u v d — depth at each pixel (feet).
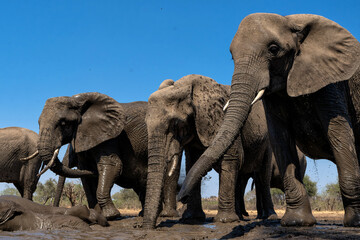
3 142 42.96
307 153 22.24
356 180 18.07
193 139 25.44
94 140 31.58
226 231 19.72
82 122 32.09
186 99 23.89
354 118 20.80
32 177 44.01
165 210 28.22
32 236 17.94
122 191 87.51
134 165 33.53
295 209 19.47
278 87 18.69
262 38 17.76
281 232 17.20
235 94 17.10
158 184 22.12
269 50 17.81
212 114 25.02
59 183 41.14
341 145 18.40
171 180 27.78
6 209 19.86
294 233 16.63
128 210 64.39
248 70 17.34
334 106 18.71
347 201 18.29
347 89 20.40
